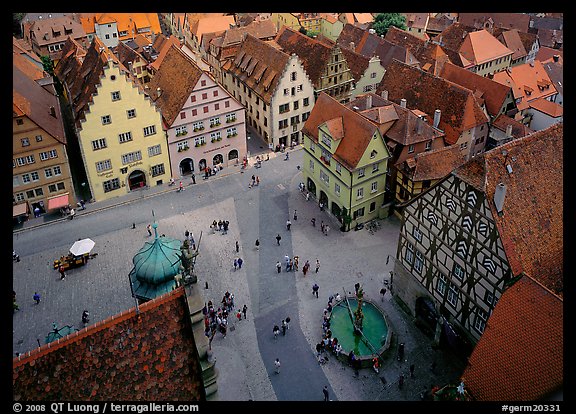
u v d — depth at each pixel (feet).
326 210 209.26
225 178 231.91
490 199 114.01
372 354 142.82
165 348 76.38
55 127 201.67
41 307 163.43
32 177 196.34
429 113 224.33
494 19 408.87
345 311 159.33
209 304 156.76
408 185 189.16
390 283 169.68
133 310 75.15
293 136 258.98
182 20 374.43
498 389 98.32
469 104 215.51
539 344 94.58
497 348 100.89
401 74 237.86
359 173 185.16
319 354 145.07
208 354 76.23
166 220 203.51
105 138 203.00
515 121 231.71
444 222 131.13
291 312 160.15
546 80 283.79
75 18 380.78
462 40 339.16
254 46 263.08
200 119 220.84
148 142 213.87
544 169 121.80
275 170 238.27
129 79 197.26
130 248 188.44
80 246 175.73
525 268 114.42
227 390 132.77
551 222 120.57
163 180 226.17
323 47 254.88
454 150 191.42
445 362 141.49
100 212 208.33
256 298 165.68
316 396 133.49
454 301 135.85
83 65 239.91
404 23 398.62
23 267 179.32
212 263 180.86
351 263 180.14
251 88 255.50
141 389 74.38
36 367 70.28
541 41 394.32
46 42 343.46
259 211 209.36
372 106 215.72
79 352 72.54
